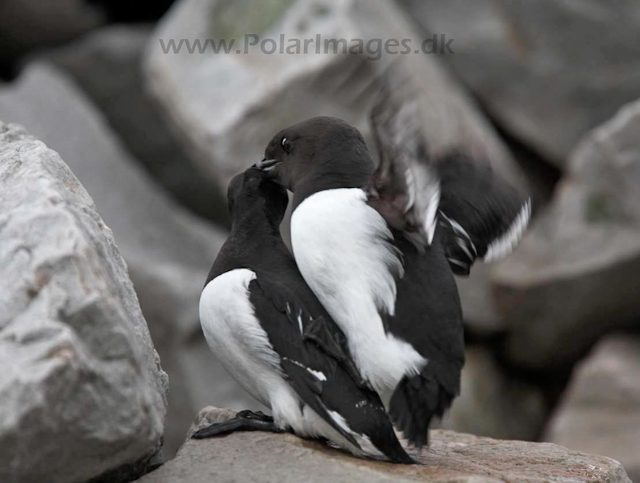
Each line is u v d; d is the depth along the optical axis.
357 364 5.48
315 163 5.88
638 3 14.14
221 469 5.36
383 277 5.39
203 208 15.78
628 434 11.60
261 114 12.26
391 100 4.98
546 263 12.54
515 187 6.31
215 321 5.67
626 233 12.11
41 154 5.62
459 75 14.75
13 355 4.47
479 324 13.22
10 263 4.82
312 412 5.59
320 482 5.20
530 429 13.13
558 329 12.78
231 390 12.36
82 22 17.44
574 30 14.26
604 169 12.32
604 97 14.30
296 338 5.51
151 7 17.70
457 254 6.26
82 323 4.66
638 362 12.10
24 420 4.36
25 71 15.94
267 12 12.98
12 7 16.95
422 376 5.36
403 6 14.95
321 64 11.97
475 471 5.88
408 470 5.42
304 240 5.46
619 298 12.31
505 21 14.50
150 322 12.54
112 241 5.66
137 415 4.73
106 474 4.93
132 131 15.94
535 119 14.61
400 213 5.30
